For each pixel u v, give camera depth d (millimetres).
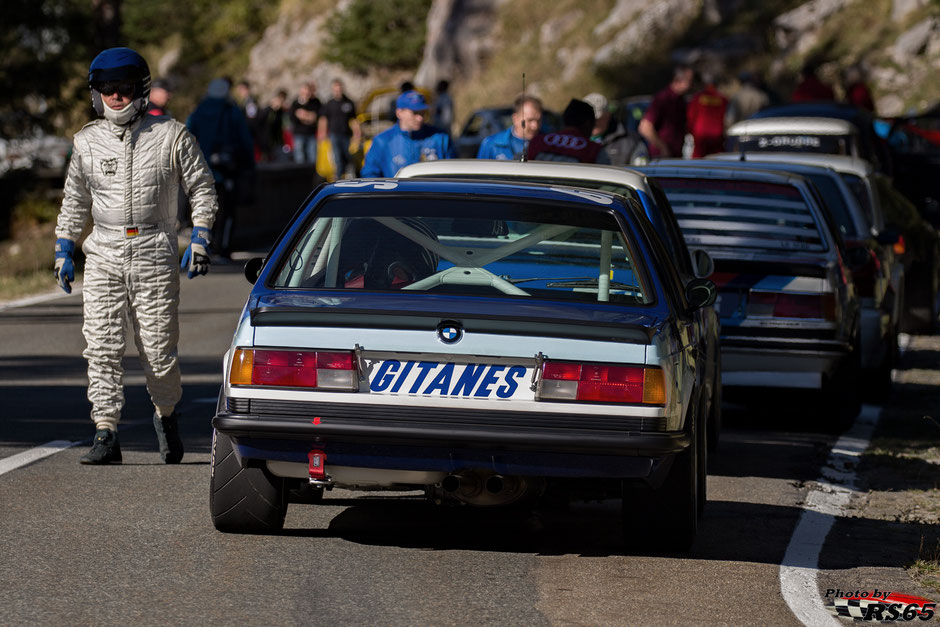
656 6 132500
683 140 55656
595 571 17250
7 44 76562
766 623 15273
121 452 24500
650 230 18938
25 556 17203
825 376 28516
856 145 51062
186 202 51281
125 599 15461
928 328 46625
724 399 34594
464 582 16531
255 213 76125
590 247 17953
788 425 30594
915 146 73000
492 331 16500
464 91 146250
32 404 30266
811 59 116500
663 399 16484
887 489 23859
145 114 22234
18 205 74625
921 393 35969
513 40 147750
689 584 16797
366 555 17656
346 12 178250
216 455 18062
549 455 16469
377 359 16578
